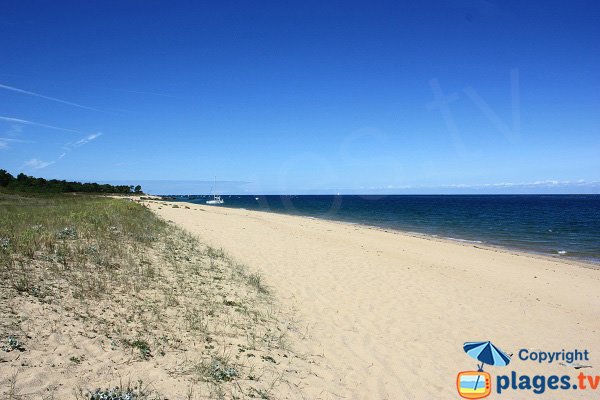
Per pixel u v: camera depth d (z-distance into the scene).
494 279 13.01
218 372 4.65
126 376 4.24
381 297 9.38
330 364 5.56
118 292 6.65
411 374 5.57
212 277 8.93
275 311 7.45
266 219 29.64
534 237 27.95
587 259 19.50
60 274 6.88
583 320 9.05
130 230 12.65
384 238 22.34
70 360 4.32
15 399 3.48
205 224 21.27
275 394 4.45
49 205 21.41
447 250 19.22
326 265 12.53
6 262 6.82
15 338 4.47
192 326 5.89
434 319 8.09
